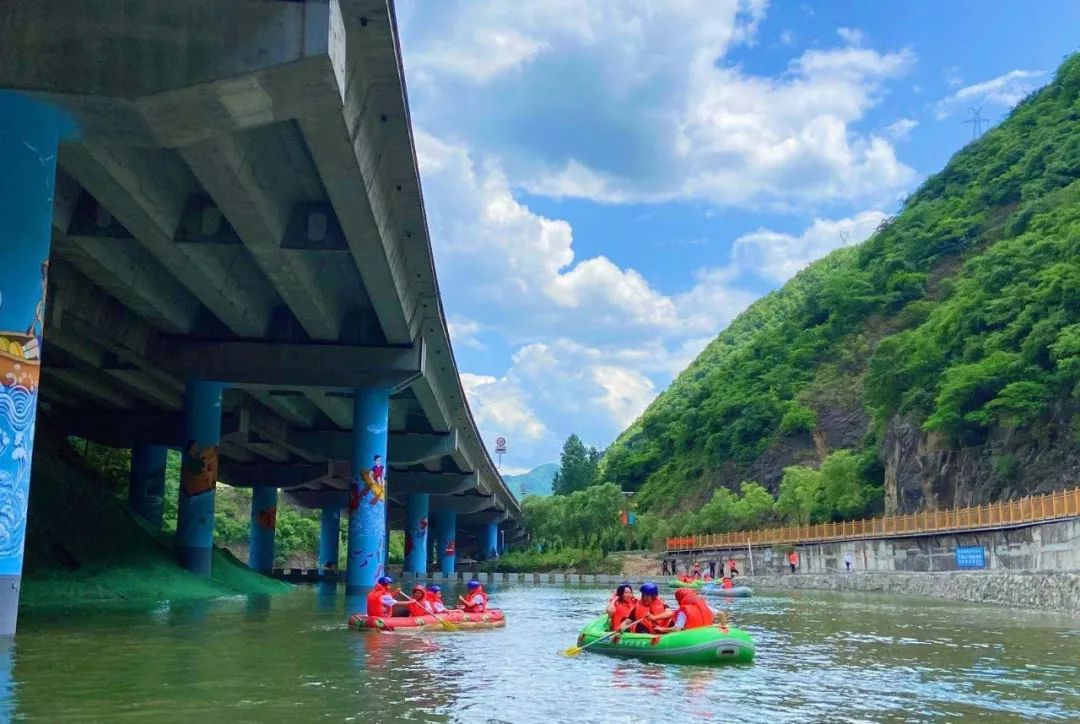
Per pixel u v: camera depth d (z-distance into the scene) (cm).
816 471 9600
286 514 12150
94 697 1185
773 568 7519
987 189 12288
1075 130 11200
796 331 13912
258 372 3569
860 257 13912
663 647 1747
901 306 12388
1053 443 6062
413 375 3647
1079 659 1791
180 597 3105
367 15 1769
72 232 2512
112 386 4447
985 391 6931
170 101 1636
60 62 1593
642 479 14650
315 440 5716
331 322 3441
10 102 1616
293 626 2295
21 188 1612
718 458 12425
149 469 4909
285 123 2111
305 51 1590
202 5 1609
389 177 2461
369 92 2055
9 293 1582
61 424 4856
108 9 1608
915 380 8238
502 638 2184
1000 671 1608
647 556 9600
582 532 10231
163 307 3231
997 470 6356
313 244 2583
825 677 1523
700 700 1281
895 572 5309
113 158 2069
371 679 1419
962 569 4862
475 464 7494
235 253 2983
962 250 12162
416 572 8094
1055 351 6222
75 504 3288
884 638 2253
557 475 16512
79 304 2933
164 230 2455
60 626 2030
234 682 1330
